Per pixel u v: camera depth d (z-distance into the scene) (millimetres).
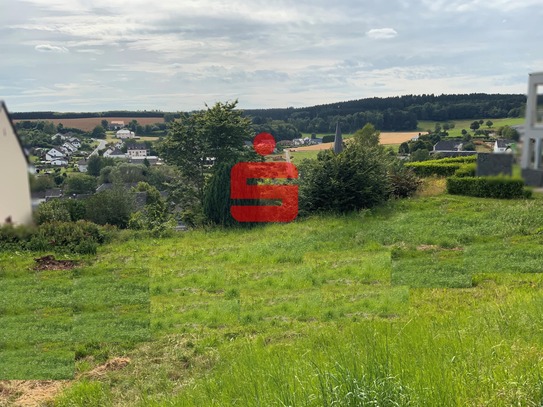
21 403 6055
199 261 11430
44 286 9547
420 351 4785
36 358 7035
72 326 8023
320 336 6746
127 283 9828
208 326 8094
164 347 7414
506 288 8875
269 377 4625
